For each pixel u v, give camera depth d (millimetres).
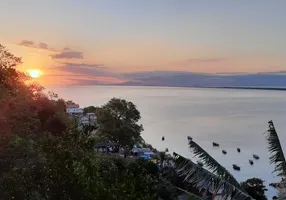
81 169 11336
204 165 8711
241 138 116062
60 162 11133
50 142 12203
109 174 12469
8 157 16172
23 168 13797
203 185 8312
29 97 38438
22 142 17625
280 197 7992
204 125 154625
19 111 27609
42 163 13719
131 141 60656
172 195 26969
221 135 123562
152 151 75312
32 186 12172
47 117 40500
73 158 11734
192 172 8555
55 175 10859
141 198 10938
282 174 8195
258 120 168750
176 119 179375
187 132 133125
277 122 157500
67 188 10609
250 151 94000
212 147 101438
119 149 64812
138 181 12023
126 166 16297
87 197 10531
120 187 11156
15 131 20953
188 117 188125
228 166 76625
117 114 62094
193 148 8984
